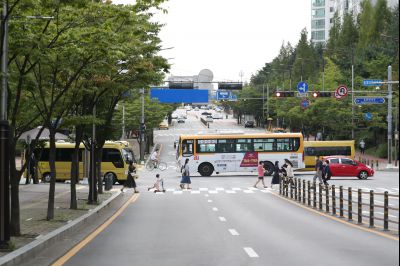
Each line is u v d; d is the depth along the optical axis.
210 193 40.25
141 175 61.25
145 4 24.34
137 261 13.45
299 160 55.75
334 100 81.69
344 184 46.06
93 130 30.25
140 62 26.81
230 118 187.00
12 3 15.57
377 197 35.62
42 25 18.11
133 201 34.47
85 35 18.56
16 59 17.70
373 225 20.83
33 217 22.59
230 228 20.62
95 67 21.17
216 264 12.84
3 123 14.09
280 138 55.97
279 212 27.06
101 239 17.84
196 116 197.00
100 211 27.17
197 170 56.25
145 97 85.56
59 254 14.73
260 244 16.28
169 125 154.50
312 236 18.09
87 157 47.62
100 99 31.42
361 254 14.16
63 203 29.86
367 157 85.19
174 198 36.41
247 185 47.41
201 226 21.39
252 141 56.06
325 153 63.59
